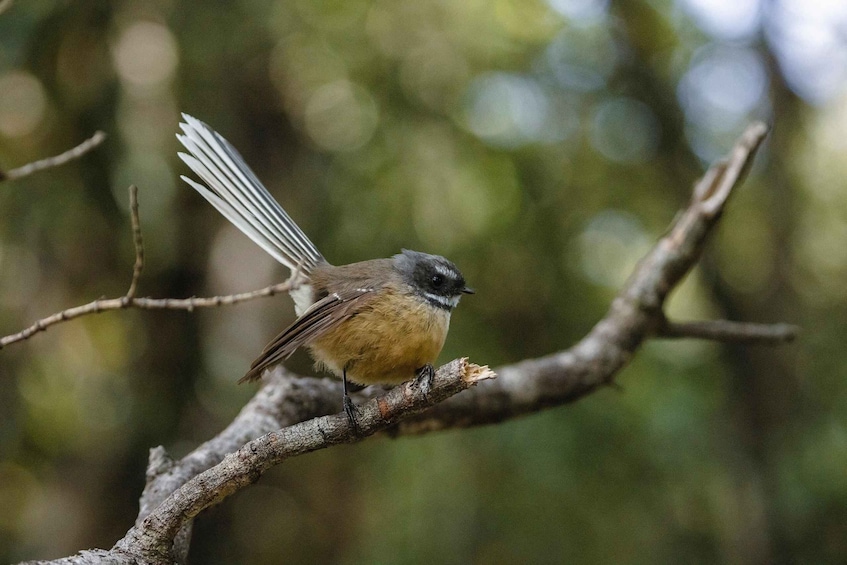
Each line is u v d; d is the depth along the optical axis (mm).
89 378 13703
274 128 14352
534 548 11797
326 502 15281
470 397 7633
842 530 11797
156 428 13375
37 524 14195
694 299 15711
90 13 12367
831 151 15383
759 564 12172
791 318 13859
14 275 13109
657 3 14773
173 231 13633
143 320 13719
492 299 13695
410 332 6812
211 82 13250
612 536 11938
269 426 6684
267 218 7336
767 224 14438
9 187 12125
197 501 4895
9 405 13164
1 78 11570
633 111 14766
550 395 7957
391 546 12039
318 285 7234
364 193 13844
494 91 14562
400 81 14273
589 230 14633
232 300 5148
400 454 12531
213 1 12695
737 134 15000
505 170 14211
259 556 15008
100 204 12453
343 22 13977
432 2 14328
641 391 12742
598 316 13648
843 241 15141
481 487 12102
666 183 14891
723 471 12719
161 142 12852
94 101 12461
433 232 13742
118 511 13273
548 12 14742
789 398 13133
